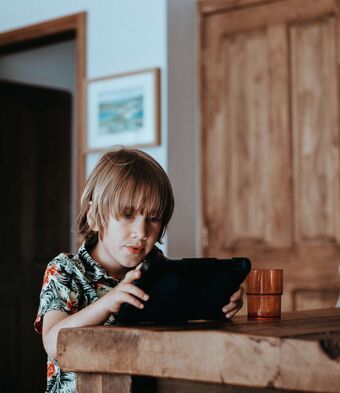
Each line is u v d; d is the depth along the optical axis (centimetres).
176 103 356
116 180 145
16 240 457
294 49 344
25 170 463
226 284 136
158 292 126
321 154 334
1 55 436
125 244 145
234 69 360
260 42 353
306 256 335
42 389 459
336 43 332
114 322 152
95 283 153
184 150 359
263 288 145
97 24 379
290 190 341
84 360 118
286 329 112
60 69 491
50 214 472
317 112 336
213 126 364
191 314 135
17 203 459
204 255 362
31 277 461
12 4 414
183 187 357
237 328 114
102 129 371
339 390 94
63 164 481
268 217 347
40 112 473
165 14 354
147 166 148
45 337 133
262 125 351
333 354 94
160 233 154
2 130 455
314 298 332
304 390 96
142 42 362
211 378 104
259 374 100
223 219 359
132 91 361
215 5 365
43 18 400
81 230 158
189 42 366
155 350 110
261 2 353
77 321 128
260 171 350
